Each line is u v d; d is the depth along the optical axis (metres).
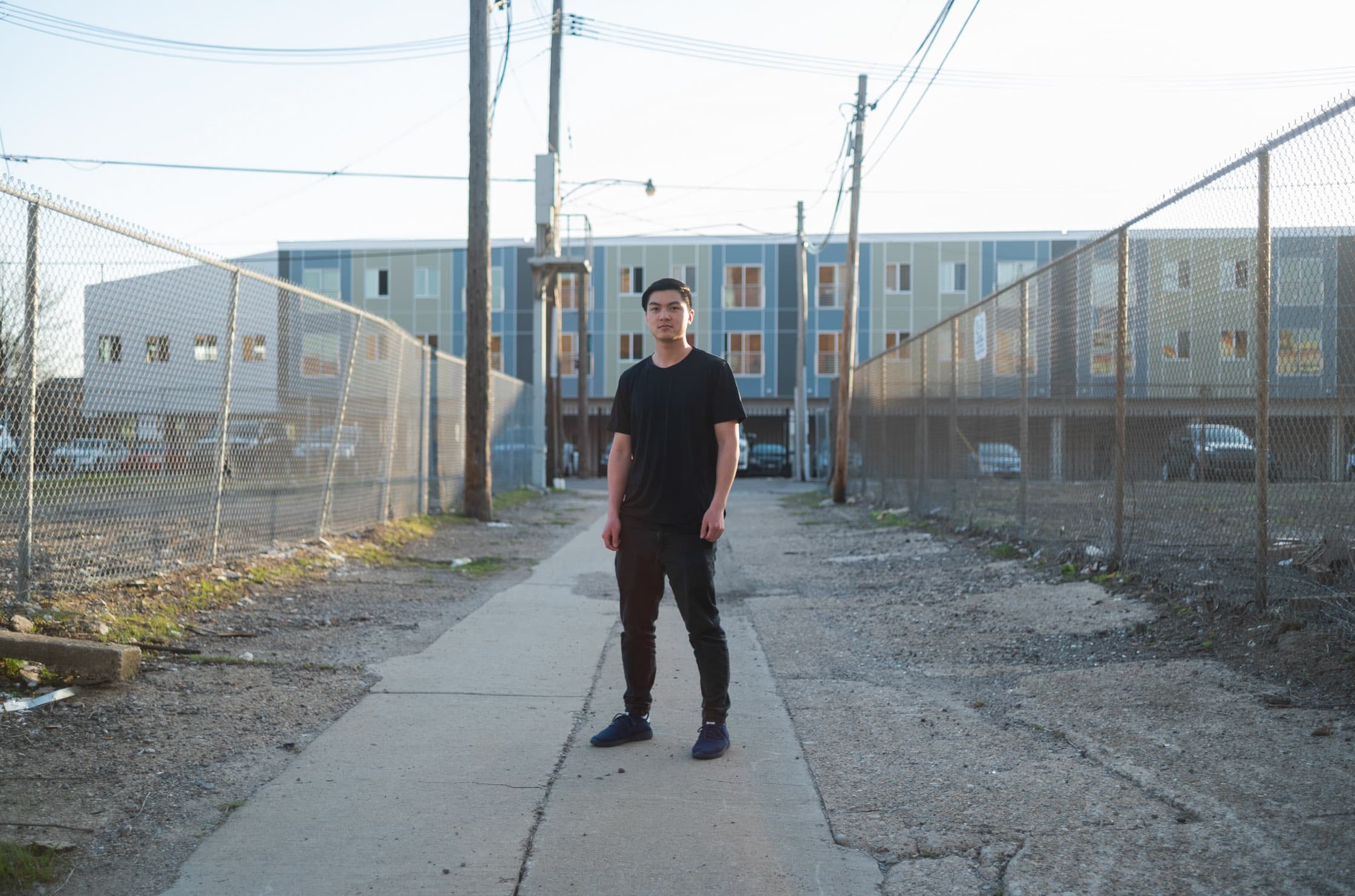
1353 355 4.30
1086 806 3.13
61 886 2.64
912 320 41.41
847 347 18.45
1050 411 8.18
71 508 5.70
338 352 9.95
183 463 6.86
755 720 4.26
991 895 2.60
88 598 5.59
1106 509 6.93
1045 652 5.26
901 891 2.63
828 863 2.81
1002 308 9.73
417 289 42.97
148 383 6.33
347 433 10.34
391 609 6.89
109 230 5.67
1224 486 5.32
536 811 3.19
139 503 6.39
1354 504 4.49
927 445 12.83
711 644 3.82
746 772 3.57
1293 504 4.80
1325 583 4.58
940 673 5.03
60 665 4.42
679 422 3.82
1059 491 7.89
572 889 2.65
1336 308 4.41
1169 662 4.67
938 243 41.31
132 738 3.79
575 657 5.48
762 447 39.50
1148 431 6.29
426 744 3.88
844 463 18.20
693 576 3.78
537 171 22.08
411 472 12.83
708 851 2.89
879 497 16.36
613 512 3.93
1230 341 5.28
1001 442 9.74
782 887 2.66
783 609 7.09
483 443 14.01
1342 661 4.17
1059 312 8.03
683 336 3.86
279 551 8.45
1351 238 4.24
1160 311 6.12
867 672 5.16
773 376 41.88
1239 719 3.81
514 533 12.77
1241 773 3.29
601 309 42.69
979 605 6.61
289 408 8.97
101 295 5.73
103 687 4.38
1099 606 5.95
